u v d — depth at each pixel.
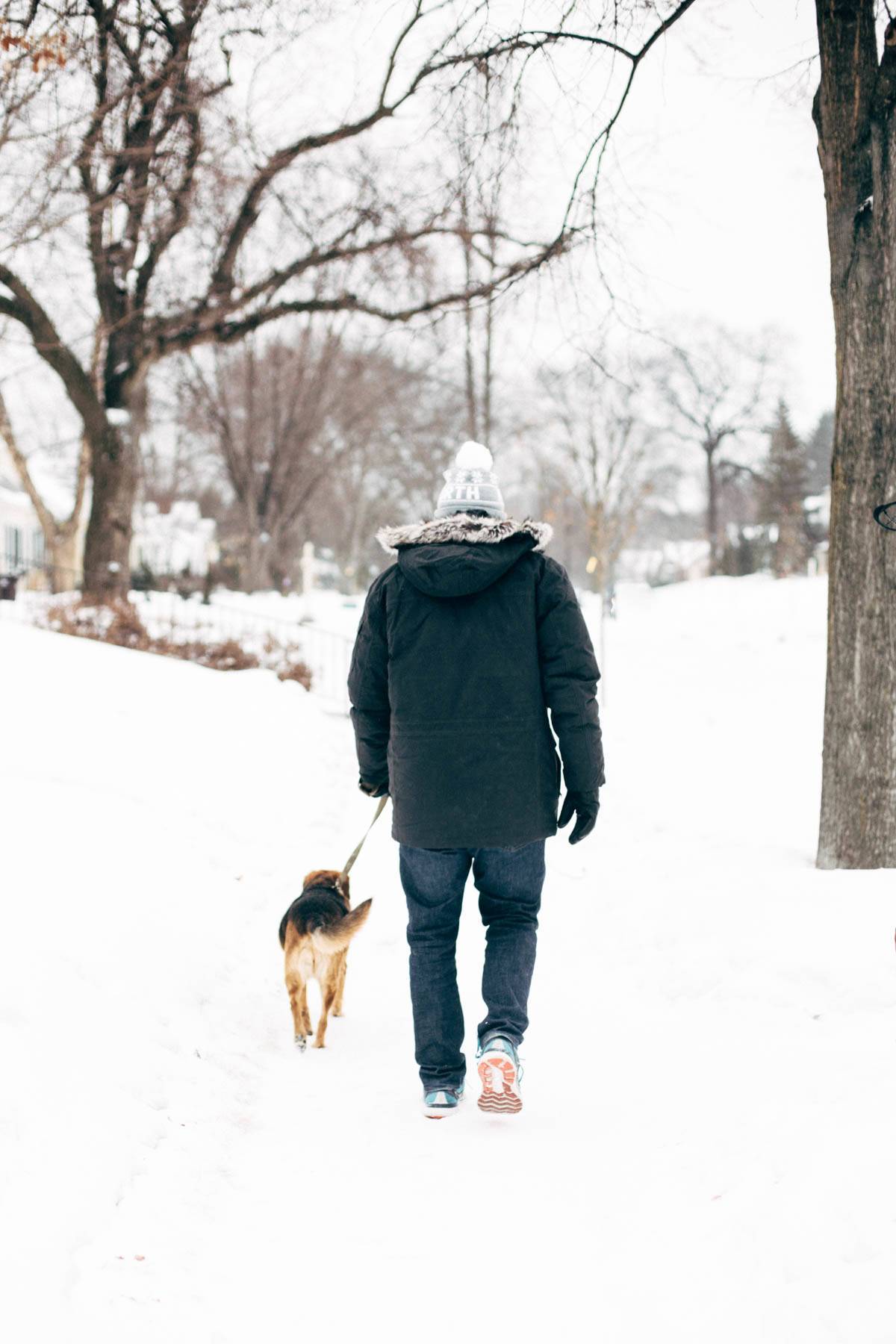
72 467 46.72
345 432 40.41
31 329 18.41
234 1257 2.72
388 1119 3.60
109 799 7.31
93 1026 3.72
